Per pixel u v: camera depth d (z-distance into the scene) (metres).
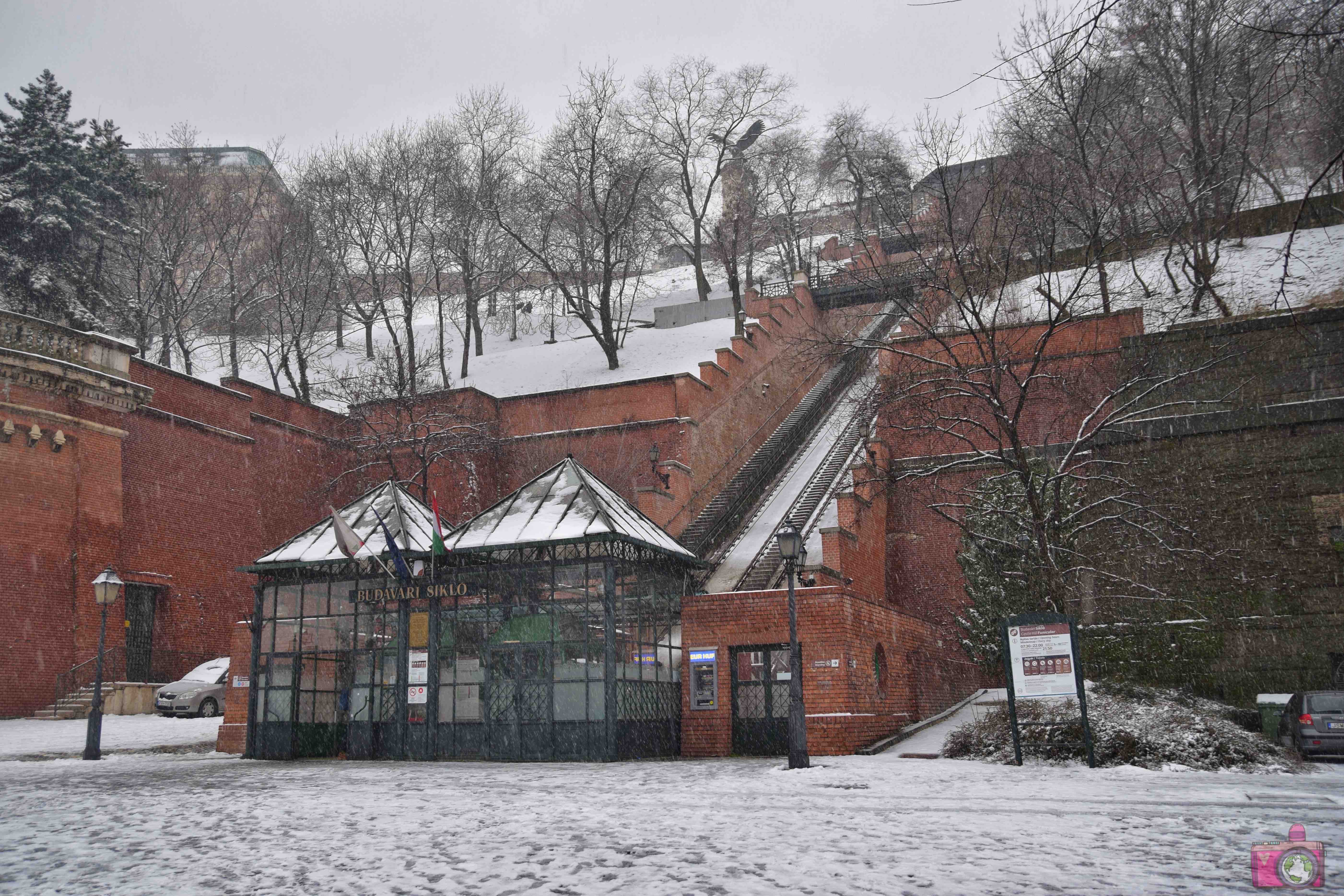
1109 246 36.31
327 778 16.81
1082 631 27.31
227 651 36.59
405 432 41.38
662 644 23.59
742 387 46.88
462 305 60.66
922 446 33.66
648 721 22.38
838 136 55.12
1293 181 41.00
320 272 59.12
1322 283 33.31
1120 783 14.88
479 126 58.88
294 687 23.30
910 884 7.15
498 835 9.72
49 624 30.06
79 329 42.97
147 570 33.81
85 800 13.04
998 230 33.53
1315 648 27.00
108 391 32.75
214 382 56.41
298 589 24.03
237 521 37.88
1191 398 30.52
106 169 47.00
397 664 22.77
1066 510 26.14
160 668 33.78
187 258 56.91
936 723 25.61
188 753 24.69
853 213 72.56
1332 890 6.87
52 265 43.28
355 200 54.41
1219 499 29.06
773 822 10.59
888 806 12.07
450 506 41.41
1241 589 28.06
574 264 56.16
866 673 23.31
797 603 23.02
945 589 32.06
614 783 15.41
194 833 9.98
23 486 30.02
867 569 30.48
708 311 64.75
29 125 45.06
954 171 41.66
